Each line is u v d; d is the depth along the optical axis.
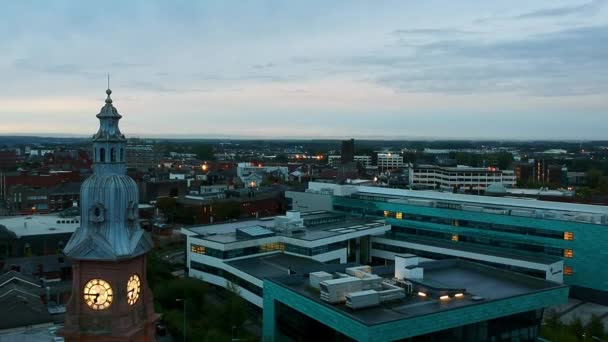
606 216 116.00
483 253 121.94
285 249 121.31
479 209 131.75
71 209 167.12
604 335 81.62
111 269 32.09
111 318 31.83
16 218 155.62
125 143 33.94
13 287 87.44
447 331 65.69
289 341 75.12
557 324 85.62
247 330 90.94
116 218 32.53
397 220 146.62
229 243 113.75
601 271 110.75
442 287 71.06
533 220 120.69
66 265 112.62
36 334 70.25
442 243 133.88
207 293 105.31
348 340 64.12
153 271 110.50
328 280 69.81
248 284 102.56
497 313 68.31
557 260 114.94
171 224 190.62
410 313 63.84
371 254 143.38
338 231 128.75
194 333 81.94
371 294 66.19
